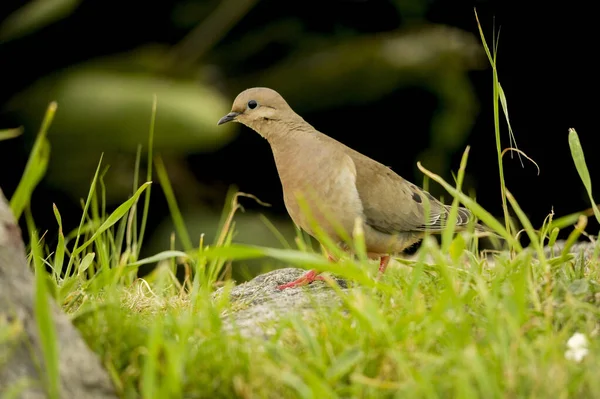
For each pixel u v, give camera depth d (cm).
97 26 1911
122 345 584
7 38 1728
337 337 600
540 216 1942
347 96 1778
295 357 570
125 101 1606
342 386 561
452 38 1831
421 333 598
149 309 780
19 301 546
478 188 1920
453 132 1808
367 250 1006
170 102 1611
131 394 553
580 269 743
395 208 983
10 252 564
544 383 528
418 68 1781
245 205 1847
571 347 574
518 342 560
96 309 600
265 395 544
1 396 502
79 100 1619
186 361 567
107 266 761
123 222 917
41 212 1684
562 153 1964
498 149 793
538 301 646
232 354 580
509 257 845
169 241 1619
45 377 524
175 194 1752
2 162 1719
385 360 565
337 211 946
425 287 733
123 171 1689
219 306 701
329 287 846
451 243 708
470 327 623
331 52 1825
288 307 724
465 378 508
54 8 1709
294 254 609
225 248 605
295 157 961
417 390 523
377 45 1817
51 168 1645
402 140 1908
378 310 629
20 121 1688
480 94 1941
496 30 1970
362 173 971
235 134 1811
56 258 773
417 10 1930
